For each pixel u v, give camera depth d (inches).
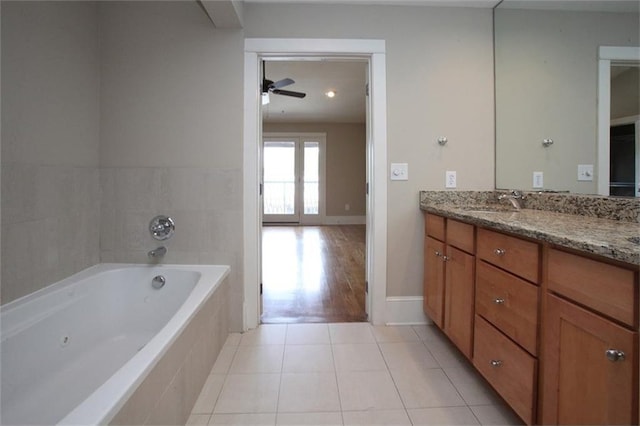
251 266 88.4
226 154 86.4
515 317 51.0
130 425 36.7
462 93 90.7
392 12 88.9
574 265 39.8
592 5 64.4
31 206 64.1
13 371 52.9
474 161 91.5
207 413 56.8
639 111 54.9
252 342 82.1
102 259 86.9
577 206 66.3
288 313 100.2
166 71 85.4
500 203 88.4
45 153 67.6
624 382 33.1
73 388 58.2
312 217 311.0
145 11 84.8
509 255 53.1
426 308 88.7
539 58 78.7
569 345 40.3
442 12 89.7
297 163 306.0
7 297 58.9
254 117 86.6
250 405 58.9
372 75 89.3
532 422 46.8
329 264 161.5
